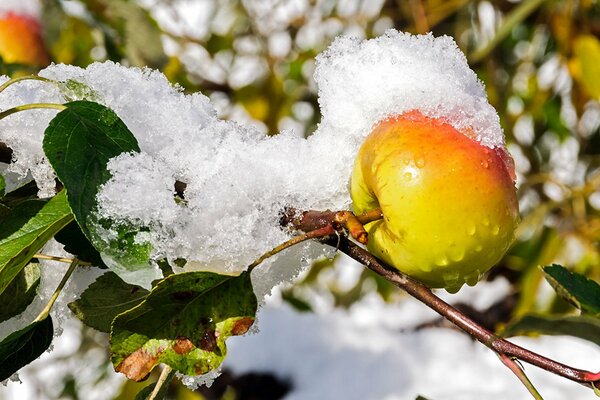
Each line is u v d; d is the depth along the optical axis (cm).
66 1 119
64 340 150
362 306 152
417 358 120
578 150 149
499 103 143
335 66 71
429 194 66
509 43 153
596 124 150
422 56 70
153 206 65
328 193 70
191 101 72
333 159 70
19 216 65
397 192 66
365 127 70
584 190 129
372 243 68
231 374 112
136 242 65
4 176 70
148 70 72
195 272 64
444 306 67
